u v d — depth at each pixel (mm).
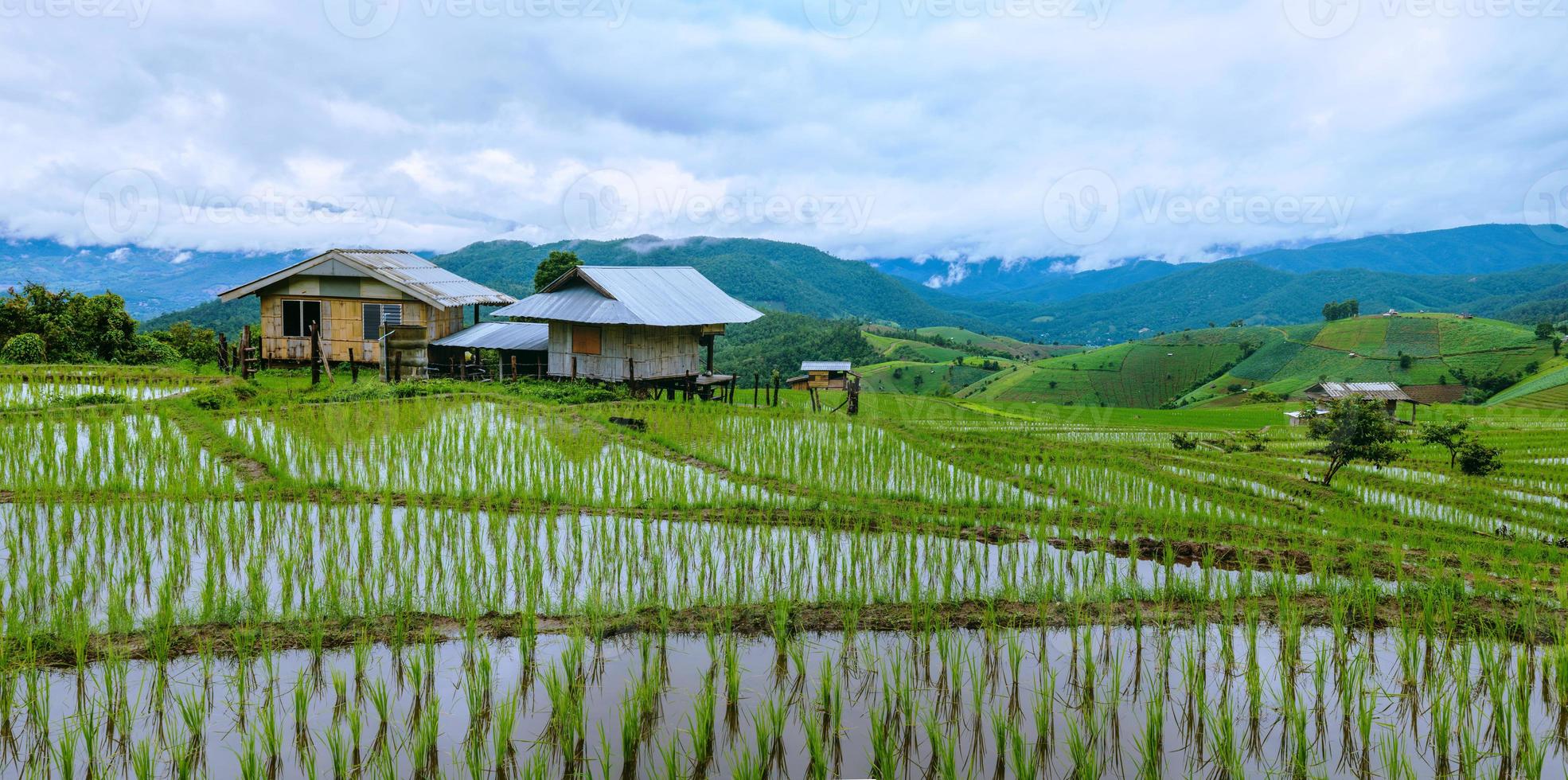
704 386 29828
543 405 22453
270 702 7312
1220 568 11672
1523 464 21656
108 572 10219
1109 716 7836
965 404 34750
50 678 8008
